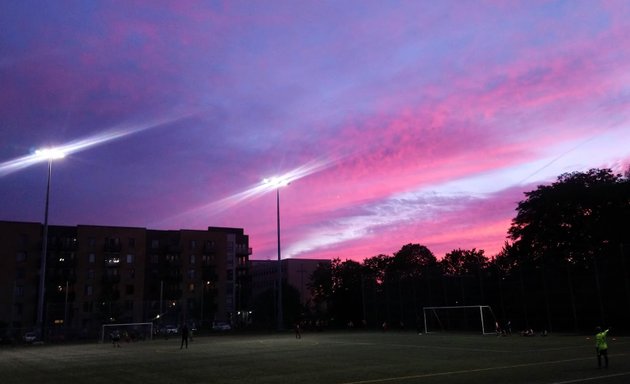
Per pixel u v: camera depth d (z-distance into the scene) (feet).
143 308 333.62
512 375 63.72
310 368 80.38
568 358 82.58
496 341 132.36
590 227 203.41
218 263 396.37
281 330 228.43
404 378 65.31
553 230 215.10
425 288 220.43
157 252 385.50
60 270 342.23
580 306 158.30
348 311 284.00
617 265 148.87
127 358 111.34
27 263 333.83
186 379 71.00
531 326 173.99
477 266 198.80
